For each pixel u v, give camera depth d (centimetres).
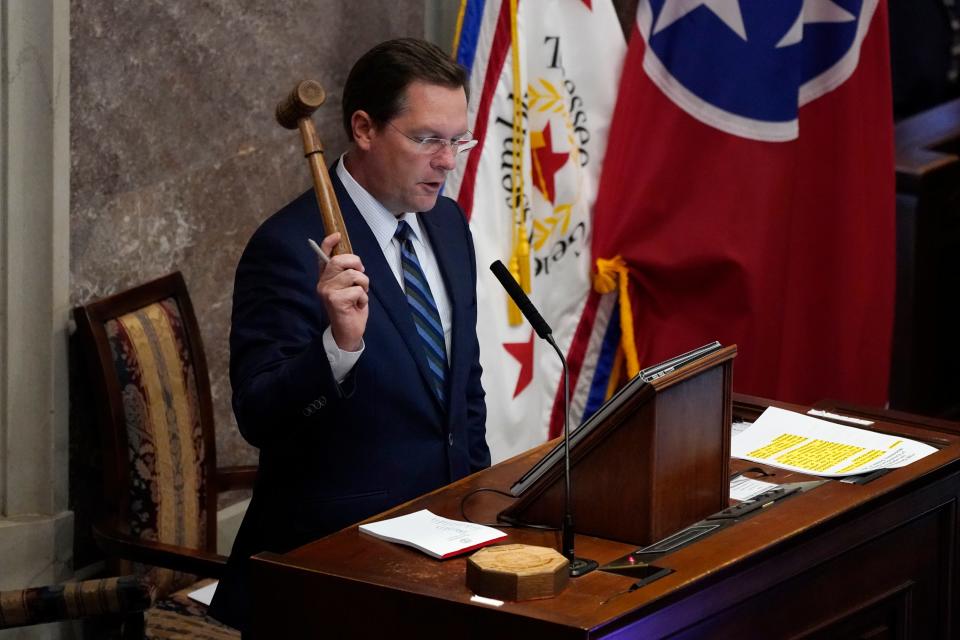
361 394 925
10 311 1134
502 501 855
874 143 1571
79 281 1187
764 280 1523
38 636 1173
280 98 1396
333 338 830
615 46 1530
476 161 1439
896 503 862
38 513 1168
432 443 953
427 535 773
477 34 1441
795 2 1487
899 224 1880
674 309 1558
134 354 1147
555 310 1534
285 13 1386
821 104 1547
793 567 779
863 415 1020
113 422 1120
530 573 676
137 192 1238
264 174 1388
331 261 817
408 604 690
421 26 1603
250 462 1427
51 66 1112
